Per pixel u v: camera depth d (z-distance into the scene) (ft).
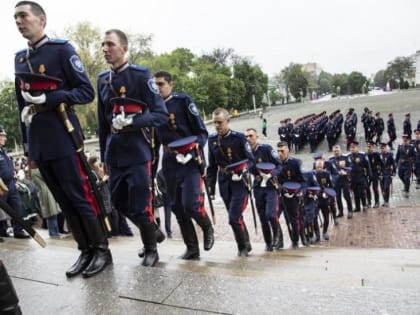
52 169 9.95
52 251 11.91
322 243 28.94
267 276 9.49
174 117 13.43
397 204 39.22
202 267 10.41
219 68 226.17
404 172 42.11
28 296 8.96
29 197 27.02
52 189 10.12
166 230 27.61
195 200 13.24
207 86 193.47
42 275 10.00
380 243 27.53
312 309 7.55
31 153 9.75
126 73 10.50
